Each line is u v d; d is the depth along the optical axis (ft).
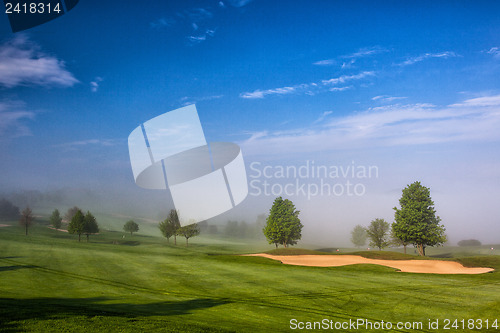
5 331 50.57
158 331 55.67
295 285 114.32
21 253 177.58
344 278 129.39
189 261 168.35
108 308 73.46
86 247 226.79
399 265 165.68
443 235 227.61
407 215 230.48
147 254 196.85
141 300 87.76
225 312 78.74
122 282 113.80
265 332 63.21
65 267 139.33
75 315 61.98
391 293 104.58
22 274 121.29
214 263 163.84
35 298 82.43
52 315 61.00
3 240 238.07
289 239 257.96
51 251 189.78
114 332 53.52
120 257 174.81
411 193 235.40
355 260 179.63
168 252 219.61
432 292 106.52
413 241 230.89
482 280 128.47
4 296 82.33
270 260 175.94
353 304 91.76
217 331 59.62
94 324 56.80
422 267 160.97
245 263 165.68
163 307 80.33
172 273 132.46
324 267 158.40
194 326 61.11
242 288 108.88
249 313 79.20
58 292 94.43
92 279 117.08
